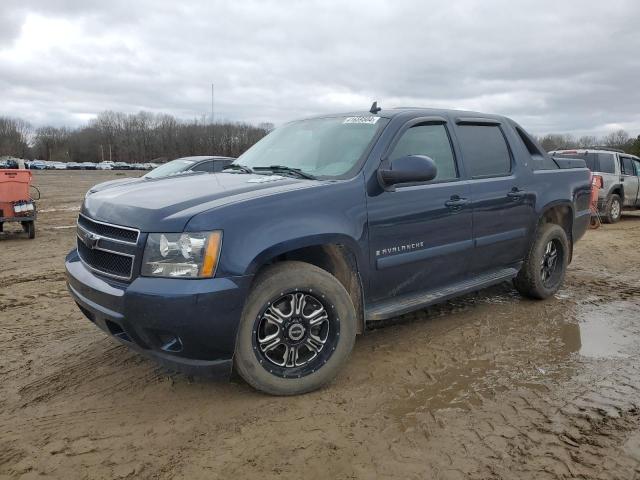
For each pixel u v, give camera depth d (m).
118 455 2.68
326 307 3.36
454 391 3.38
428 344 4.19
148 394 3.32
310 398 3.27
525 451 2.70
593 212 12.10
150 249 2.93
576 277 6.60
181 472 2.54
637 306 5.30
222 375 3.09
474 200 4.37
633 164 13.82
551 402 3.23
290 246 3.15
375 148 3.80
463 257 4.34
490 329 4.55
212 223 2.95
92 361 3.85
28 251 8.98
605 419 3.02
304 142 4.30
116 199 3.37
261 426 2.94
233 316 2.97
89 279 3.26
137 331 2.97
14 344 4.23
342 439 2.81
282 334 3.24
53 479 2.49
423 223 3.95
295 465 2.59
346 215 3.47
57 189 27.98
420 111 4.31
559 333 4.46
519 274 5.29
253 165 4.37
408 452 2.70
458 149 4.43
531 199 5.00
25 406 3.19
